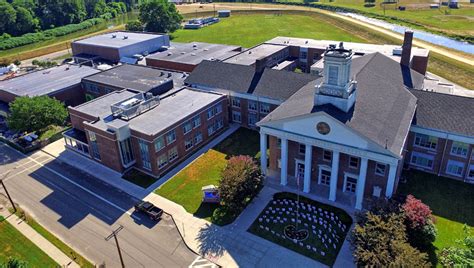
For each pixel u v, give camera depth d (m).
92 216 45.91
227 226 42.81
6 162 59.78
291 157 50.38
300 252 38.69
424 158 51.00
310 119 43.44
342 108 43.56
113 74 81.75
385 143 40.12
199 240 40.97
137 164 55.56
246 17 194.12
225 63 73.44
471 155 47.16
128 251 39.97
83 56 112.38
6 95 76.38
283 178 49.22
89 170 55.97
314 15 188.25
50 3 181.88
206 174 53.38
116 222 44.56
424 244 37.53
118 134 52.22
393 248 32.75
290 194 47.72
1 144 66.00
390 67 60.81
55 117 65.62
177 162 56.94
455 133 46.91
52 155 61.00
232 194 42.84
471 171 48.16
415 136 50.38
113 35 122.19
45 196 50.41
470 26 147.38
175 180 52.31
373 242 34.03
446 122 48.19
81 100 81.38
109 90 75.19
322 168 48.16
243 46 133.38
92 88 78.75
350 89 43.78
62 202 48.94
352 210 44.25
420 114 50.16
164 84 70.00
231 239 40.84
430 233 36.91
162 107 60.94
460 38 127.94
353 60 62.47
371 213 36.91
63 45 148.38
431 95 51.97
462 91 73.69
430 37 134.50
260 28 164.75
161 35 117.19
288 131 46.22
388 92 51.03
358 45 93.12
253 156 57.44
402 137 42.22
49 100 67.06
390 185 40.72
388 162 39.69
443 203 44.97
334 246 39.06
